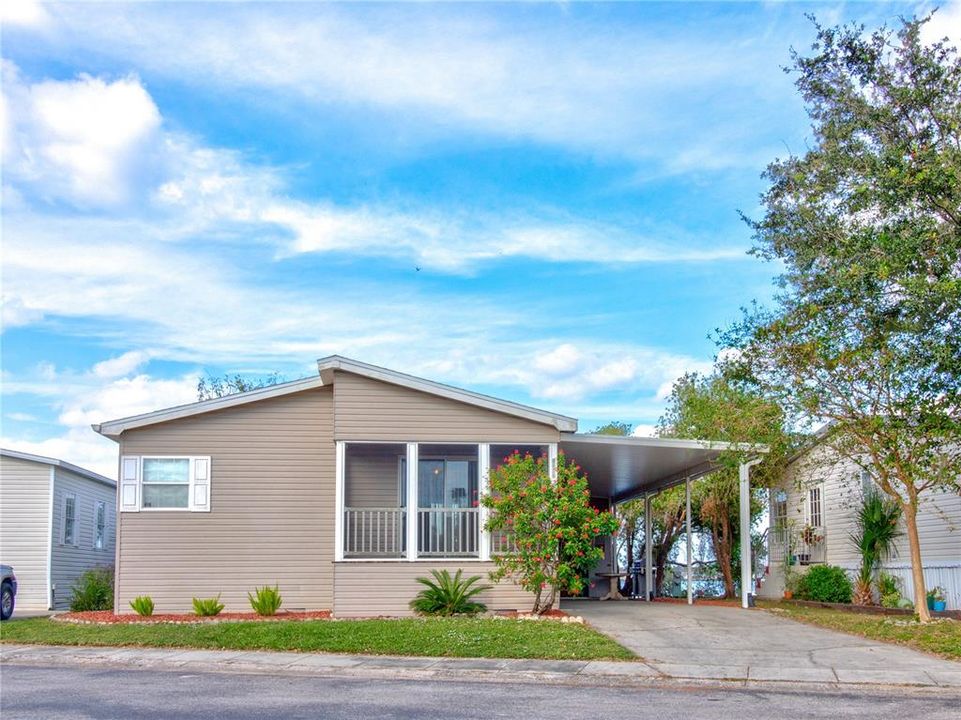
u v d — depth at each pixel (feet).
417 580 57.98
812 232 66.13
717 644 47.62
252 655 45.09
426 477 65.87
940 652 44.80
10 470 86.02
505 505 55.77
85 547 95.91
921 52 61.52
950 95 59.88
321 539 62.23
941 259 50.83
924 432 49.96
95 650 47.16
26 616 74.13
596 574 87.56
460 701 34.47
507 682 39.04
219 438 62.69
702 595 103.24
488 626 50.78
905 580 65.00
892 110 61.93
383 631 49.21
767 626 54.08
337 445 59.36
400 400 59.88
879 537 66.69
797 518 81.76
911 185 53.57
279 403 63.41
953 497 60.90
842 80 64.08
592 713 32.35
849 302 54.49
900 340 51.85
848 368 51.19
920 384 49.62
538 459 61.93
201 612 58.29
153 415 61.77
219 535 61.77
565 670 40.96
